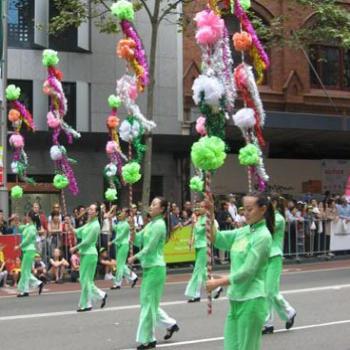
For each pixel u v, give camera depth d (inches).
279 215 401.7
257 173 386.6
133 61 456.4
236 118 373.1
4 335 406.3
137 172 403.9
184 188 1031.0
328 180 1099.3
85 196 967.0
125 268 644.7
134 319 456.1
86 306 494.0
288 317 407.2
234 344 243.3
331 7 922.7
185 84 1052.5
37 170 938.1
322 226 895.1
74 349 363.3
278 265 400.8
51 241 719.1
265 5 1108.5
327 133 1003.9
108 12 957.2
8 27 961.5
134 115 472.7
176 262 804.6
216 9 287.6
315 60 1176.8
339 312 473.1
